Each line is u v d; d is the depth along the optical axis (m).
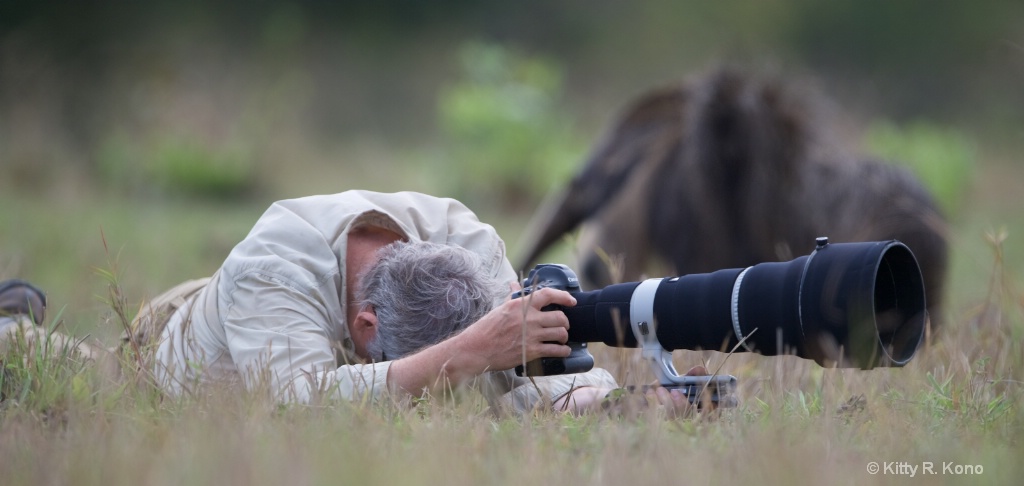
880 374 11.00
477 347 9.55
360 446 8.10
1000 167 45.97
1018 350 11.58
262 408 8.94
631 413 9.11
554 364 9.66
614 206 20.12
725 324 9.34
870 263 8.83
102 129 44.06
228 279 10.43
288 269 10.29
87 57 57.34
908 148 37.19
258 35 66.88
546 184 38.56
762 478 7.49
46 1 61.78
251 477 7.32
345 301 10.57
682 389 9.55
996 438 8.94
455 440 8.32
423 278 10.13
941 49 72.19
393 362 9.76
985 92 63.94
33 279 20.34
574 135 45.38
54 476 7.68
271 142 42.41
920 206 17.22
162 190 38.50
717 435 8.66
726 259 17.69
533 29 76.31
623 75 72.56
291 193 40.31
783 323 9.11
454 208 11.84
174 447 8.16
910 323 9.52
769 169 17.31
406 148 52.59
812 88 19.03
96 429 8.54
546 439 8.55
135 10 65.00
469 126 40.53
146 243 25.92
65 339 11.28
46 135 40.62
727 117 17.53
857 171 17.48
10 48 51.78
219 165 39.47
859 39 73.75
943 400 9.94
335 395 9.53
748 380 11.28
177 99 43.62
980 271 21.25
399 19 75.00
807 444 8.30
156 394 9.83
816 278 8.99
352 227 10.74
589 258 20.08
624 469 7.57
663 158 18.98
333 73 67.00
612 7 77.19
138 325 11.18
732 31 72.88
